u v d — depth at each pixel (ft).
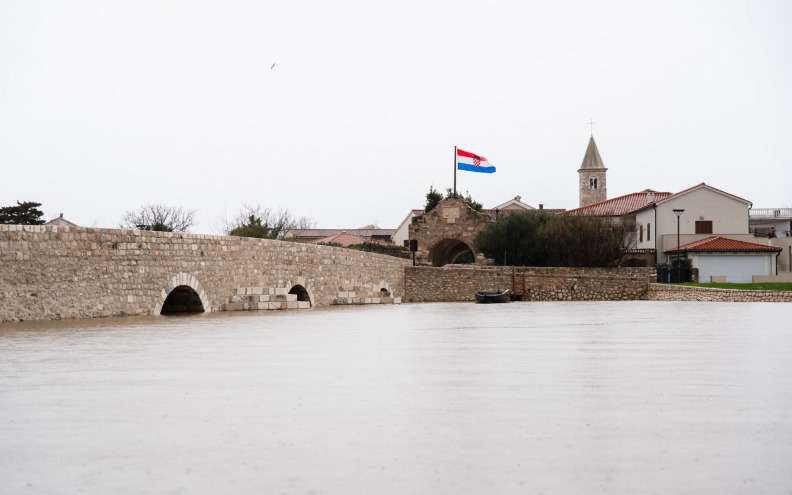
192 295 107.04
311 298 141.90
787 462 24.20
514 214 254.27
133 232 93.04
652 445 26.21
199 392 36.73
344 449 25.85
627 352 55.01
